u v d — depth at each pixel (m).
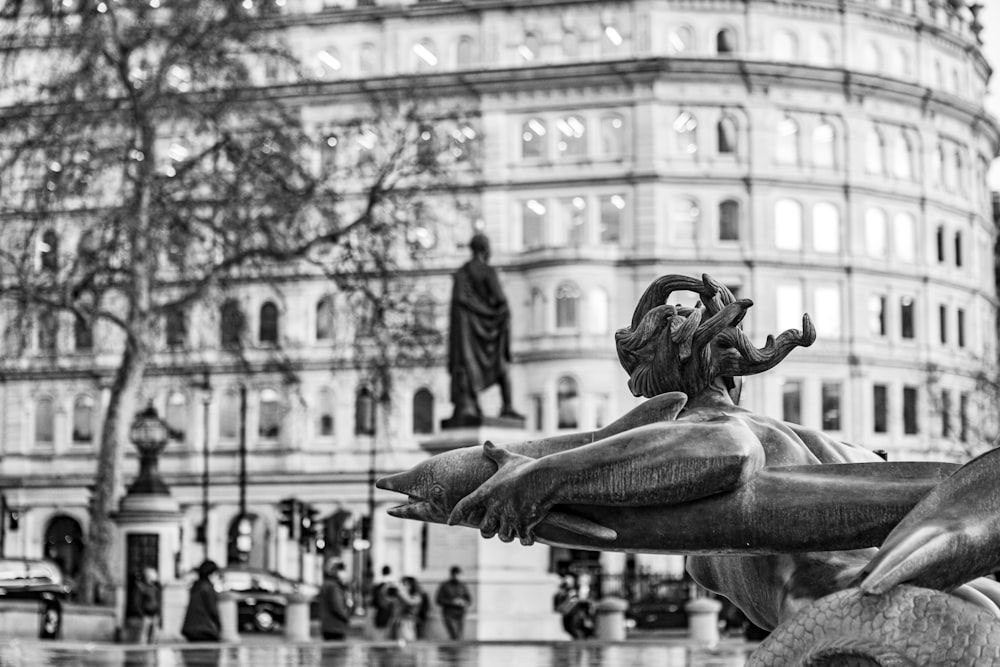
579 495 2.65
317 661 19.89
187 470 82.31
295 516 60.34
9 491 84.44
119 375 44.00
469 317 28.98
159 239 42.34
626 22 81.94
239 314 44.88
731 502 2.62
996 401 74.06
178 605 33.53
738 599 3.05
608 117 81.94
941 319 88.38
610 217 81.88
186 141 46.59
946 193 88.31
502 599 30.00
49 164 42.19
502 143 82.12
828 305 83.50
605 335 79.88
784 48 83.12
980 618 2.31
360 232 46.56
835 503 2.58
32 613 31.83
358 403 82.06
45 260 43.12
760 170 81.94
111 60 42.47
